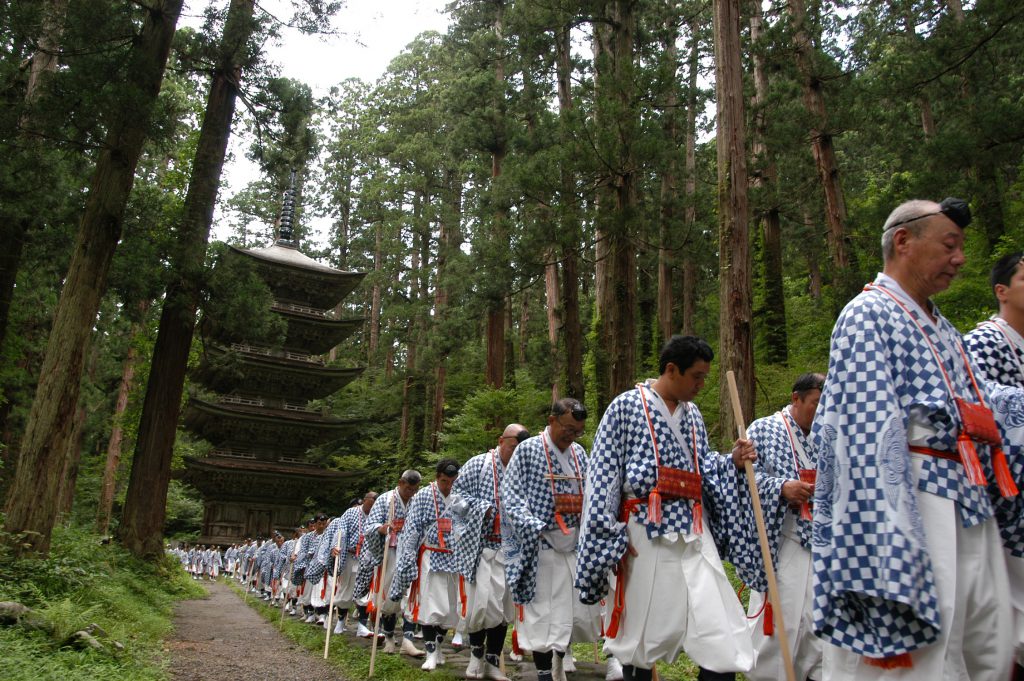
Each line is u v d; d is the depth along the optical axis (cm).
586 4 1586
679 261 1695
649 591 347
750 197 1802
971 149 1174
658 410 363
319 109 1602
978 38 1214
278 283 3372
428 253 3731
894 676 217
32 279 1823
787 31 1683
